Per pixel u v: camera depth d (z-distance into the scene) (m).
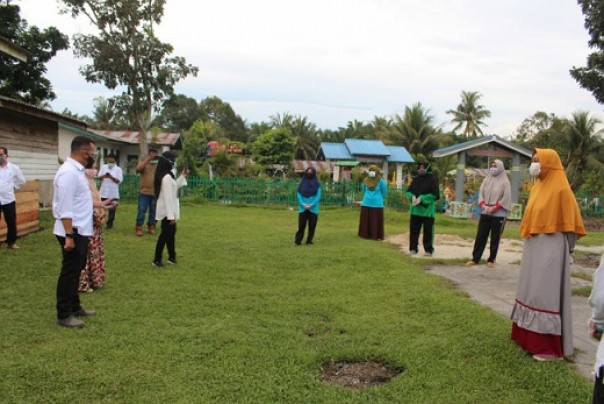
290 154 42.16
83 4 26.80
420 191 10.05
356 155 37.72
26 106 12.29
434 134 48.56
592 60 18.83
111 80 28.16
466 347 4.67
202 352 4.44
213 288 6.75
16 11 22.48
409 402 3.64
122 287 6.68
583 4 18.56
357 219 17.75
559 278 4.39
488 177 8.95
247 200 22.28
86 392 3.68
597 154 34.81
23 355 4.29
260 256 9.27
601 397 2.47
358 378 4.18
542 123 54.56
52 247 9.25
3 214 9.35
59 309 5.03
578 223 4.42
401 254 10.00
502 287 7.30
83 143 5.18
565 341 4.40
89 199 5.26
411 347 4.66
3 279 6.82
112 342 4.63
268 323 5.33
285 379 3.97
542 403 3.65
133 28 27.45
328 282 7.30
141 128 29.34
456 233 14.12
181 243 10.58
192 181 22.34
